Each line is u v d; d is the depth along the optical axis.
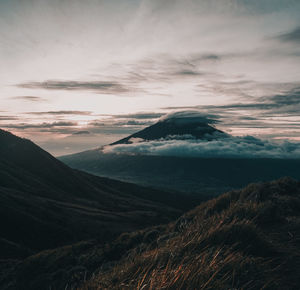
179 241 4.22
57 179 140.12
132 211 116.12
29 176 123.81
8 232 57.72
